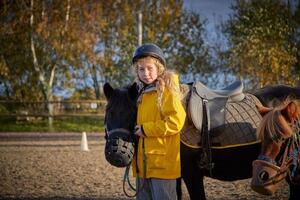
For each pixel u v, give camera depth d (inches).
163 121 126.1
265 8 853.8
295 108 128.3
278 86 169.6
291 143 128.0
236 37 890.7
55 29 841.5
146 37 941.8
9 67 927.0
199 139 153.3
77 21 860.0
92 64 912.3
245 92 174.4
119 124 133.1
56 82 978.1
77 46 852.6
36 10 847.1
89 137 668.7
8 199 240.1
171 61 954.7
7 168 354.0
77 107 911.0
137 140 133.4
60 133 758.5
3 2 845.8
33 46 864.9
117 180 296.4
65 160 401.7
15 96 935.0
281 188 264.1
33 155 443.2
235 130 155.9
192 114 150.7
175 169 128.3
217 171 161.8
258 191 125.0
